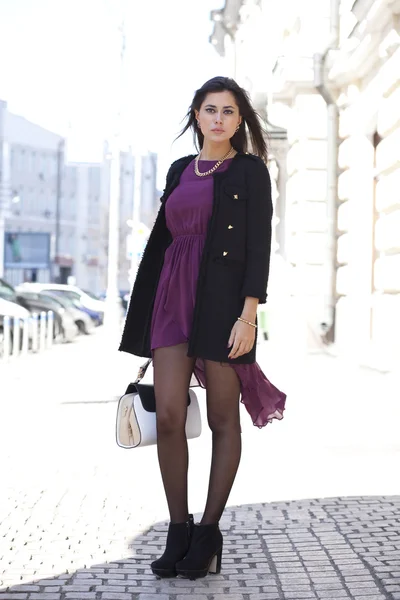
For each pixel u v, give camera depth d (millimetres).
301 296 21891
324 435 10055
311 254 21953
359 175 19109
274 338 24438
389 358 16812
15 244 79750
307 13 21672
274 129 23109
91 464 8344
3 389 15281
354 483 7559
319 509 6582
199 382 5176
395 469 8180
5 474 7867
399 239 16125
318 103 21906
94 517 6328
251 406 5102
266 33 27188
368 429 10430
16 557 5340
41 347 26625
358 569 5129
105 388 15492
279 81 22359
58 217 99688
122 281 106062
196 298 4801
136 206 39312
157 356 4930
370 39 16828
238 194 4879
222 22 33625
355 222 19234
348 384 14992
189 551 4934
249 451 9141
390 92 16594
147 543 5660
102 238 105188
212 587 4809
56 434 10180
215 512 4957
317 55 20828
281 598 4637
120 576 4984
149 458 8656
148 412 5027
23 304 30656
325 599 4621
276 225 25469
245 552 5477
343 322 20344
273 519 6289
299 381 15523
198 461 8641
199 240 4910
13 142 93812
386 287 17156
